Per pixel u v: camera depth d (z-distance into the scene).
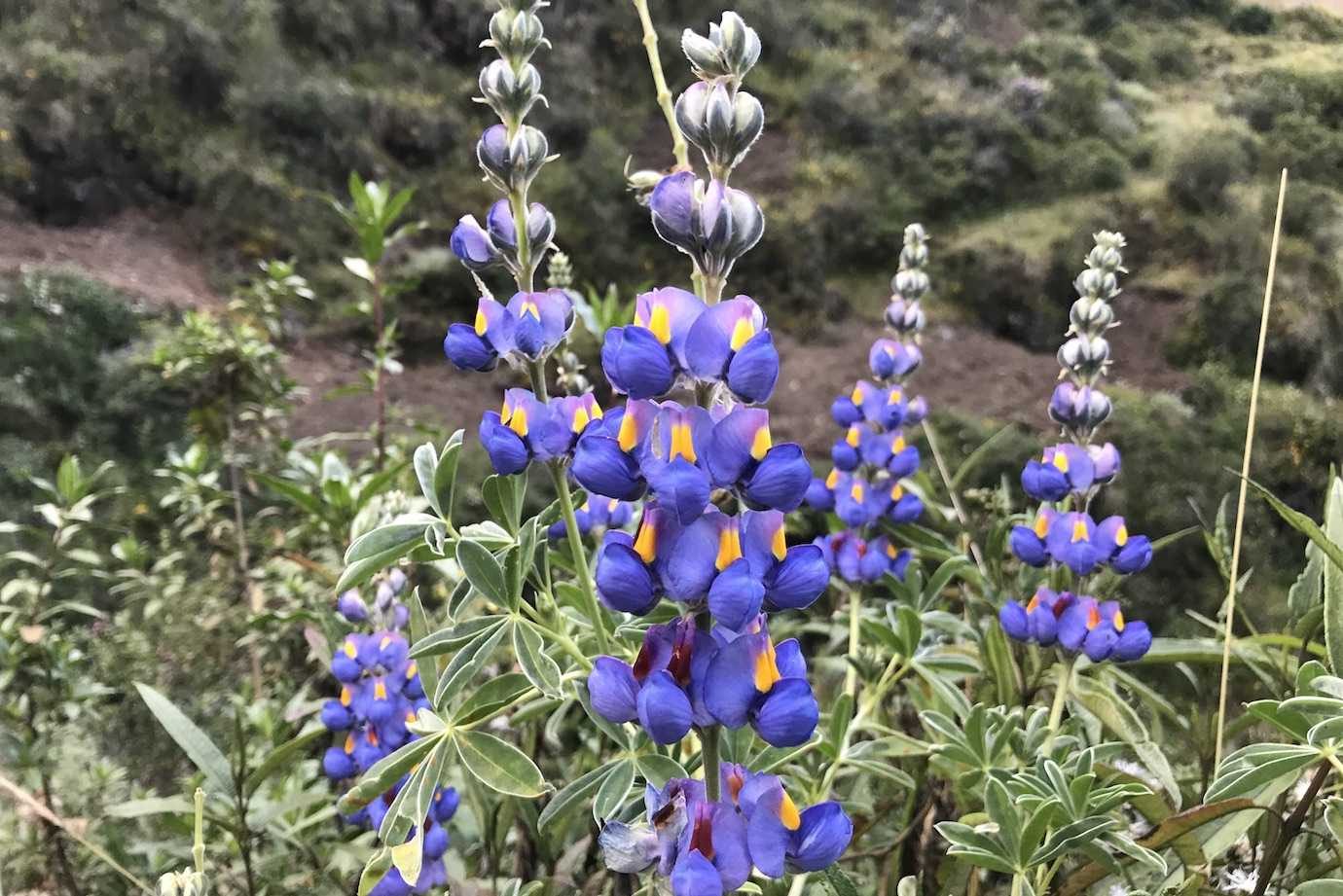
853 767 0.43
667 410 0.26
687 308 0.26
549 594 0.38
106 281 1.64
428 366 1.83
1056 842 0.36
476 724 0.36
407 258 1.99
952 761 0.44
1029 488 0.46
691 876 0.25
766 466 0.26
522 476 0.35
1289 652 0.49
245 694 0.71
